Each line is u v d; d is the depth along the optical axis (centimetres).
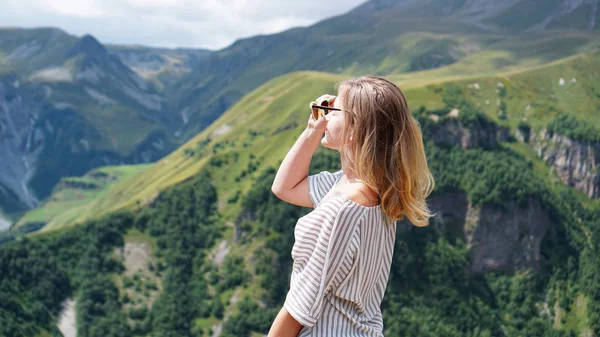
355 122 475
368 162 463
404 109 478
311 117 530
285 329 456
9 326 16762
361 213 455
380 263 477
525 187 19450
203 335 18388
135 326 18850
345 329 459
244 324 18075
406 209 472
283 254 18962
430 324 17288
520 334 17588
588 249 19575
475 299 18250
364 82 490
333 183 544
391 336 17038
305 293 446
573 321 17988
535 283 18700
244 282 19175
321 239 451
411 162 470
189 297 19575
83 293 19538
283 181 538
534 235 19288
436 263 18275
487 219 19050
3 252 19388
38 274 19575
